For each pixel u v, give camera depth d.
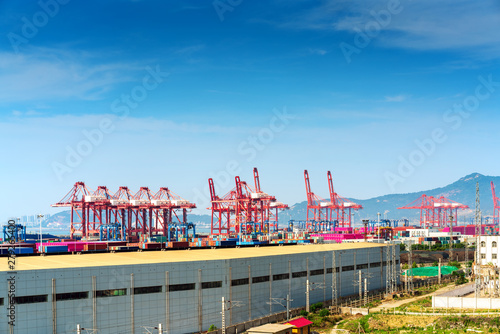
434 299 164.88
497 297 171.12
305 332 131.25
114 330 123.81
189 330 134.50
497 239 188.00
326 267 180.50
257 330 121.94
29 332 114.38
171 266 132.75
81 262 133.25
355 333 138.62
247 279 148.88
